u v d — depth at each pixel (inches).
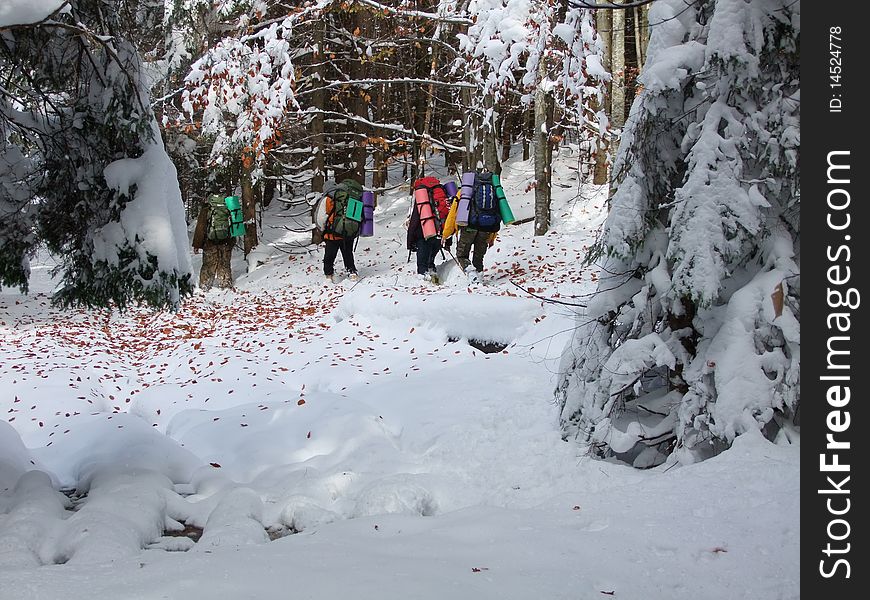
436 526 156.8
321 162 801.6
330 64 846.5
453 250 605.9
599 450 202.4
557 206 718.5
